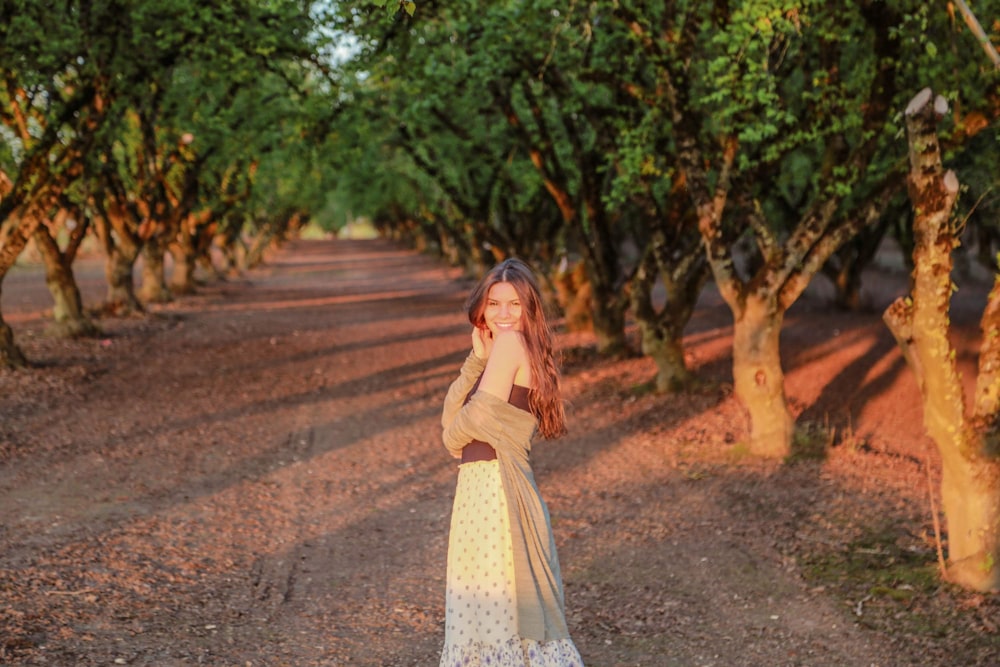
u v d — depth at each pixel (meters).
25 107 13.09
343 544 6.64
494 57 10.90
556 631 3.43
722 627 5.07
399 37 10.58
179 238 28.53
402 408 12.09
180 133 18.00
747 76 8.23
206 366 15.00
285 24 11.55
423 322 21.84
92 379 13.21
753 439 9.28
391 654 4.66
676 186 11.66
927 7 7.66
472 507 3.44
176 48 12.21
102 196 19.38
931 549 6.32
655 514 7.39
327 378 14.29
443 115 15.47
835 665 4.58
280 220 47.78
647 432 10.42
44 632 4.69
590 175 14.23
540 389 3.47
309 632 4.95
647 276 12.23
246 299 28.66
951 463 5.54
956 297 21.45
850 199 10.95
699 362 14.79
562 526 7.07
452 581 3.46
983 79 7.89
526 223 18.55
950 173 5.33
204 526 6.93
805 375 13.39
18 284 32.44
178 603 5.31
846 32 8.45
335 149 15.59
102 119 12.78
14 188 12.48
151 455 9.20
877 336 16.02
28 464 8.60
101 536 6.52
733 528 6.96
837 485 8.10
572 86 11.79
